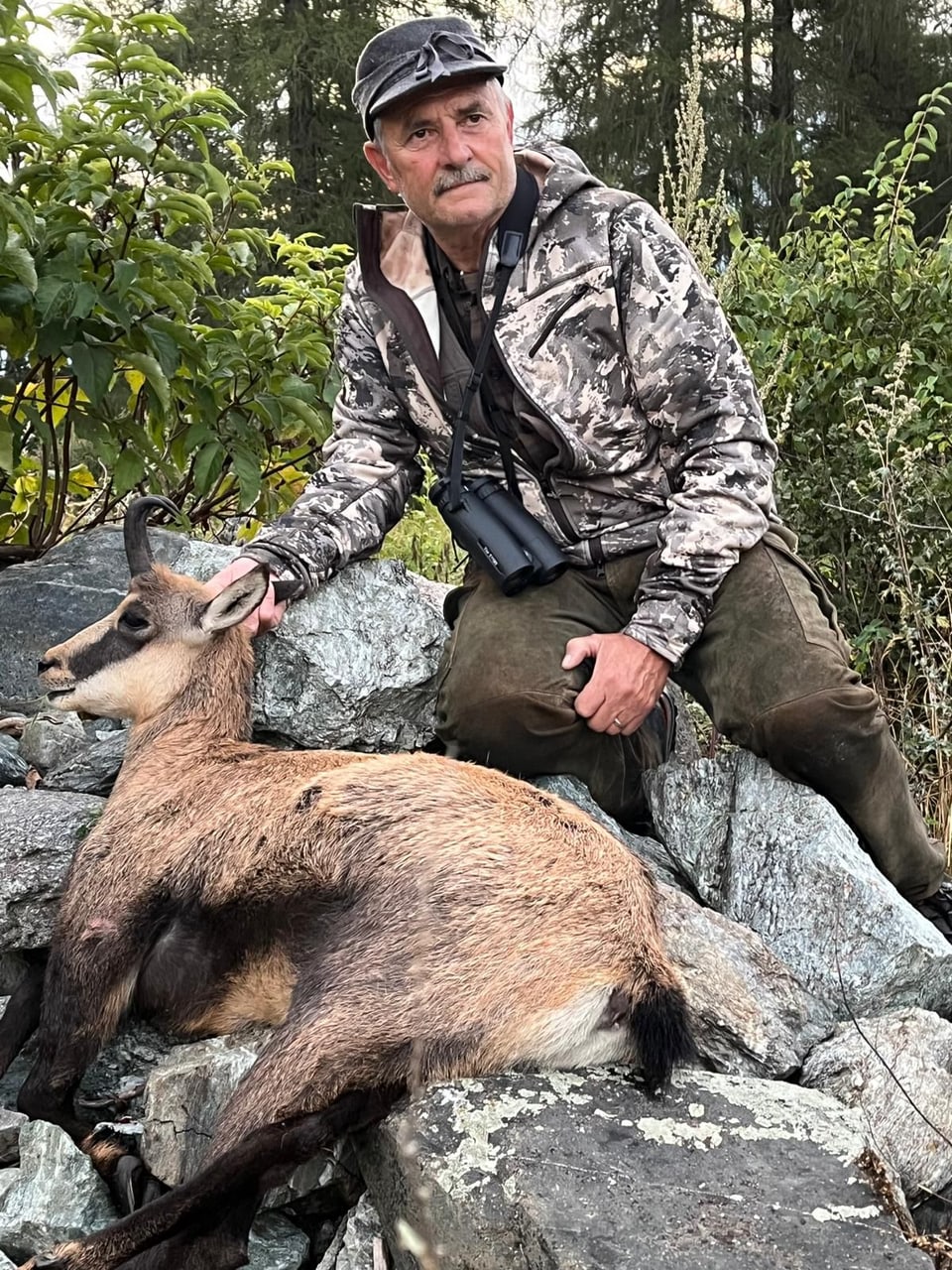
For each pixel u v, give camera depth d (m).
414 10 6.39
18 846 1.31
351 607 1.53
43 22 1.71
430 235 1.48
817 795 1.41
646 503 1.51
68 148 1.79
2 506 2.18
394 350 1.53
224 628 1.33
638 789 1.56
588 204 1.44
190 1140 1.08
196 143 1.84
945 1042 1.22
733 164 5.80
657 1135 0.99
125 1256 0.97
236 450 2.02
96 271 1.84
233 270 2.08
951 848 1.73
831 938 1.33
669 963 1.11
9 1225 1.04
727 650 1.43
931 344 2.22
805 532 2.17
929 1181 1.14
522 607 1.50
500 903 1.06
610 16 6.21
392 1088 1.02
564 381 1.44
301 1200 1.10
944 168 5.97
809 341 2.20
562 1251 0.89
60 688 1.36
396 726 1.56
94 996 1.19
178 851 1.20
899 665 2.08
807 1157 0.99
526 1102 1.00
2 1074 1.24
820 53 6.25
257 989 1.16
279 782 1.21
